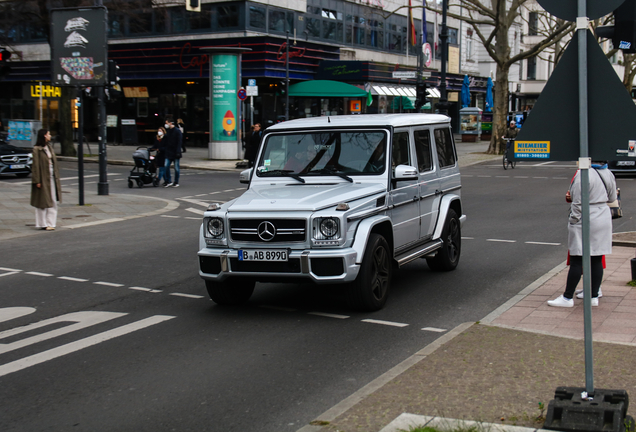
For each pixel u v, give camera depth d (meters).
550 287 8.27
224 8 37.22
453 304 7.85
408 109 44.84
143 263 10.52
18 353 6.25
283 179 8.27
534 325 6.57
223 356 6.05
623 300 7.51
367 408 4.55
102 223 14.70
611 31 5.12
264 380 5.42
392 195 7.96
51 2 30.75
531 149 4.28
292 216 7.00
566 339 6.01
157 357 6.05
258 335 6.68
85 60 17.14
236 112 31.64
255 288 8.88
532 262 10.23
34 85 45.56
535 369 5.22
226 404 4.93
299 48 38.06
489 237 12.53
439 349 5.80
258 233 7.10
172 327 7.03
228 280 7.63
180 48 38.22
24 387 5.36
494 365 5.34
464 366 5.34
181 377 5.52
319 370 5.64
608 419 3.97
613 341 5.95
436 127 9.73
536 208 16.42
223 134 31.52
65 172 26.44
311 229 6.98
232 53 31.08
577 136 4.19
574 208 7.18
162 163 21.91
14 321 7.38
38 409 4.91
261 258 7.07
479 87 57.81
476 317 7.28
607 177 7.16
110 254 11.29
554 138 4.23
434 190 9.29
